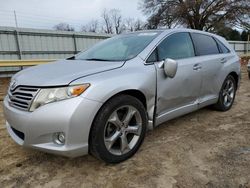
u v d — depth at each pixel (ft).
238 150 10.29
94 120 8.36
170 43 11.72
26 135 8.20
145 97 9.93
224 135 11.91
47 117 7.86
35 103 8.10
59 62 11.36
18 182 8.35
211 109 15.96
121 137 9.23
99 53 11.92
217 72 14.23
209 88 13.76
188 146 10.72
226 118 14.44
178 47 12.09
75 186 8.08
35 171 8.99
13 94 8.98
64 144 7.98
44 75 8.95
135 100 9.42
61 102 7.91
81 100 7.95
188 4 118.11
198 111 15.81
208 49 14.14
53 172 8.91
